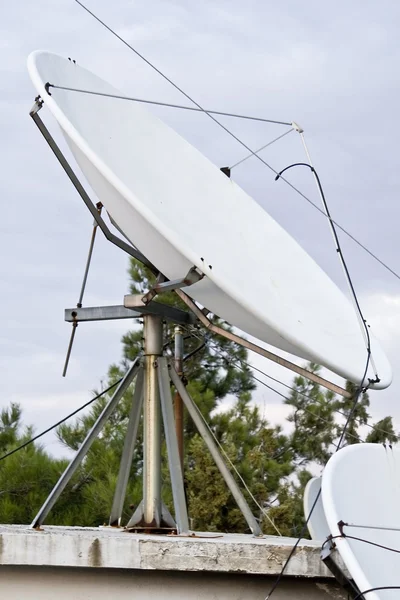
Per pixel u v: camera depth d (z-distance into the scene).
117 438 13.45
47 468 12.41
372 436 17.23
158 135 7.01
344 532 4.82
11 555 5.58
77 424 13.61
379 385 5.88
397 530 5.04
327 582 5.46
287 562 5.28
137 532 6.44
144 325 6.75
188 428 14.69
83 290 6.93
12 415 14.14
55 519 12.02
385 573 4.80
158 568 5.44
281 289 6.64
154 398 6.65
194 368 15.27
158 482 6.56
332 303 7.03
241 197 7.45
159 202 6.36
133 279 15.13
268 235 7.31
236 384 15.57
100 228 6.63
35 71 5.83
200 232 6.48
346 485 5.18
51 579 5.66
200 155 7.33
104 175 5.25
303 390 16.97
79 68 6.55
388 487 5.46
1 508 11.81
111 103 6.69
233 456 13.62
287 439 16.19
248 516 6.66
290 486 15.45
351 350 6.17
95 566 5.49
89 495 12.18
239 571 5.39
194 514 13.33
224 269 6.07
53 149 6.26
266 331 5.77
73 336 6.90
